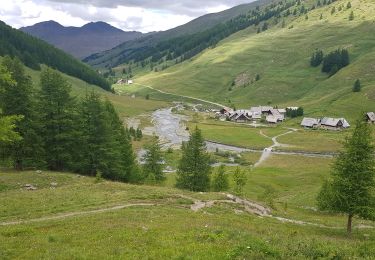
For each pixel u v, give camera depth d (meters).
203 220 30.94
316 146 153.62
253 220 37.28
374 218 38.66
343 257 19.42
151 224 27.45
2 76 39.78
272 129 197.12
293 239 24.86
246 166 121.44
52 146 63.69
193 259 17.97
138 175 77.50
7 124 40.22
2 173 55.94
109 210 35.28
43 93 62.75
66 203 38.75
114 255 19.41
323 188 49.66
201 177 69.88
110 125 70.19
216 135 180.75
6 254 20.59
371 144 39.38
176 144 160.25
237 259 17.75
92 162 67.19
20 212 35.25
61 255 19.72
